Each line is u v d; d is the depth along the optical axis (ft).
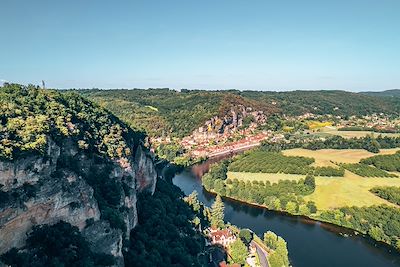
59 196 326.44
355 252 597.93
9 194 292.20
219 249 544.62
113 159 477.77
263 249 568.00
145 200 551.18
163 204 579.07
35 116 385.70
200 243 525.34
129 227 434.30
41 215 315.37
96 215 361.10
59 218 329.52
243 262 517.96
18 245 296.51
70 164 377.91
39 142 329.93
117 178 464.65
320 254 586.45
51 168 336.08
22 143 320.70
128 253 400.67
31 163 312.29
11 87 448.65
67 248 315.17
